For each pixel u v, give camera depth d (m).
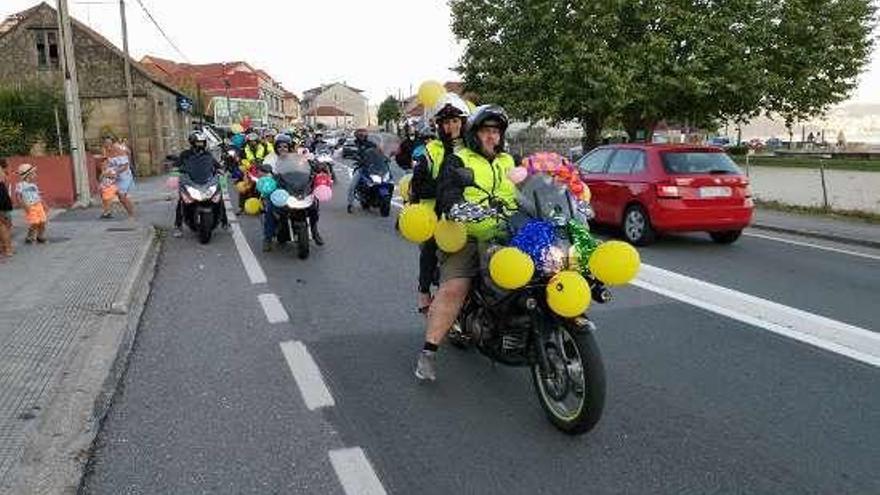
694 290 8.26
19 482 3.92
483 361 5.84
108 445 4.40
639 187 11.66
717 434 4.48
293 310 7.52
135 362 5.89
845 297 7.92
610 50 23.97
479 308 5.10
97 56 32.78
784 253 10.99
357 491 3.84
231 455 4.27
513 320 4.72
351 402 5.04
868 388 5.20
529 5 24.94
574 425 4.40
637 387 5.25
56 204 19.59
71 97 18.73
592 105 23.97
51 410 4.86
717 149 11.96
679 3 24.02
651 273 9.24
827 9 25.50
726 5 24.19
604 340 6.35
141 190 23.66
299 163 11.03
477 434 4.52
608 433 4.52
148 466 4.14
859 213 15.38
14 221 15.15
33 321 6.95
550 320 4.53
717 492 3.80
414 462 4.16
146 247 11.23
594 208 12.75
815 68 25.31
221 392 5.23
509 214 4.71
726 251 11.16
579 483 3.91
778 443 4.35
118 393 5.23
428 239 5.34
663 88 23.66
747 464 4.10
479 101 27.45
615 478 3.96
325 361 5.88
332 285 8.69
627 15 24.41
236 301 7.95
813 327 6.70
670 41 23.61
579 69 23.83
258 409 4.93
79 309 7.38
